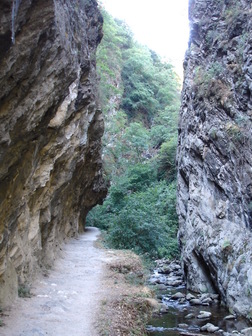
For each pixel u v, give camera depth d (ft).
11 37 13.76
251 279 40.09
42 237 39.27
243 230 45.85
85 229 102.17
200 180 61.41
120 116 168.55
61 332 21.31
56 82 21.71
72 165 44.65
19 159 21.17
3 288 24.56
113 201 111.55
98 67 139.54
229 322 38.29
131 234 67.67
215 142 54.44
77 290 32.35
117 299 29.55
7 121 17.20
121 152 156.97
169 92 214.07
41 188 33.73
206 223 56.03
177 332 34.09
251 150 45.44
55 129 30.58
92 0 54.75
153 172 136.56
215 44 64.18
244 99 50.06
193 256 57.06
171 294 52.21
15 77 16.22
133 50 214.07
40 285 32.94
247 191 44.86
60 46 20.02
